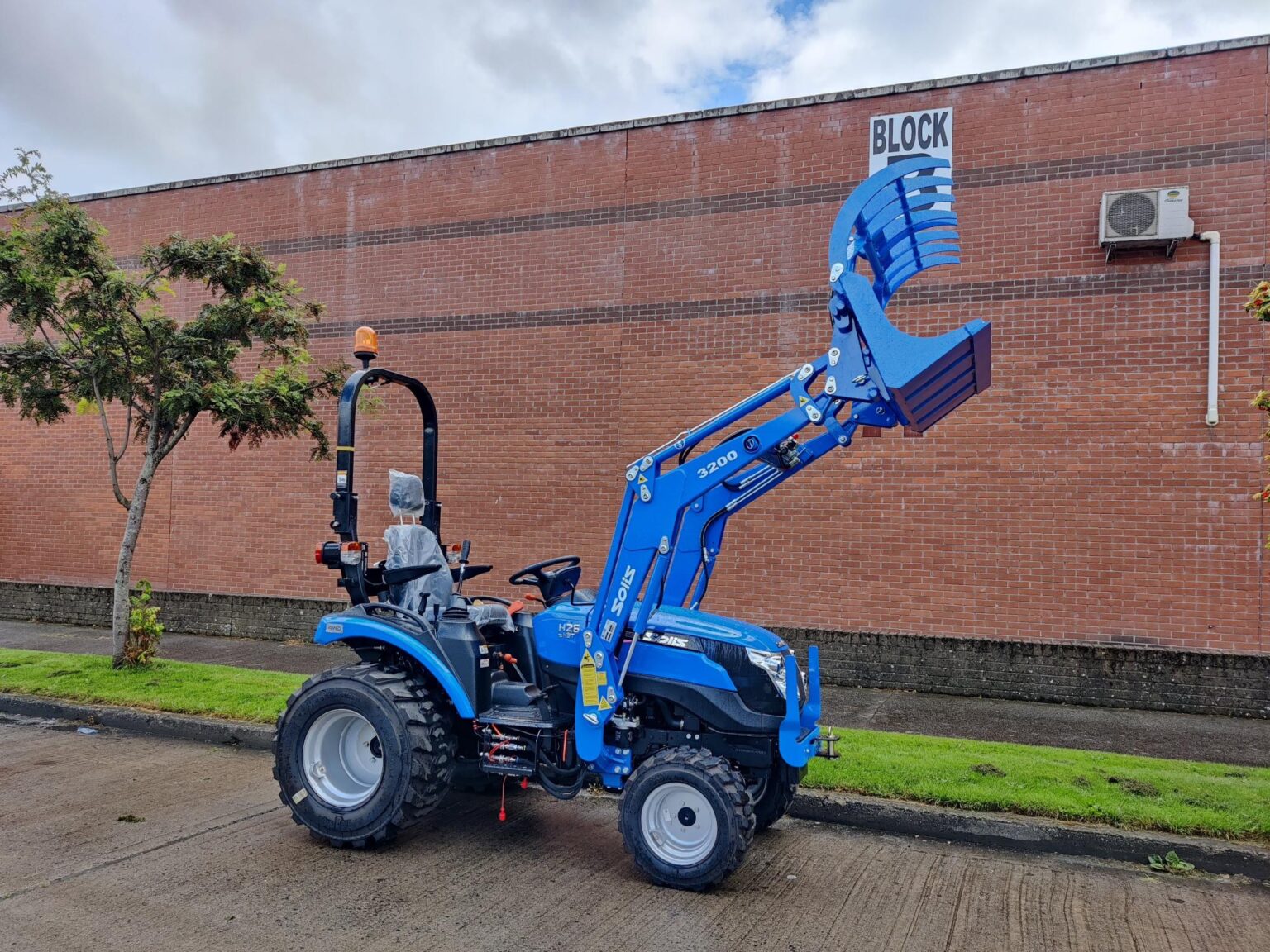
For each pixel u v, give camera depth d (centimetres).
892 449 974
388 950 381
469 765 558
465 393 1152
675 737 505
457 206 1170
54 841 505
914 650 928
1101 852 520
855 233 479
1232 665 834
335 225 1230
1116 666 866
